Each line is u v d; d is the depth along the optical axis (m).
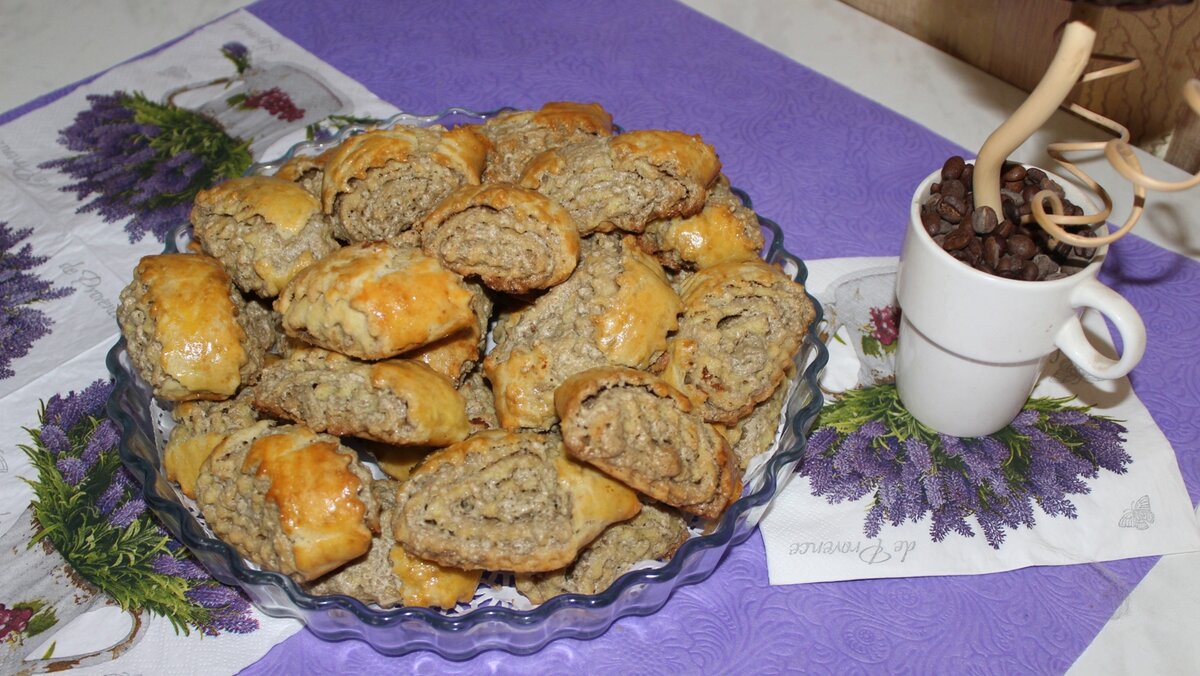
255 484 0.49
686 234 0.56
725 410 0.52
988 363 0.54
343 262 0.52
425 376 0.51
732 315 0.53
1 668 0.50
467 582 0.50
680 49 0.81
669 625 0.52
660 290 0.53
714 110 0.76
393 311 0.50
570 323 0.53
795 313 0.54
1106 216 0.50
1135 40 0.72
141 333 0.53
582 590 0.50
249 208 0.55
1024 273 0.51
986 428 0.57
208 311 0.52
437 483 0.49
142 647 0.51
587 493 0.48
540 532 0.48
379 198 0.55
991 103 0.76
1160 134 0.74
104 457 0.57
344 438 0.53
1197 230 0.67
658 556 0.51
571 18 0.83
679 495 0.48
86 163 0.72
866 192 0.71
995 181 0.52
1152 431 0.58
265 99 0.76
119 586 0.53
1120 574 0.54
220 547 0.47
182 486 0.52
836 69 0.79
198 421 0.53
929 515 0.55
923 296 0.53
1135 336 0.49
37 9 0.83
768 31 0.82
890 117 0.76
